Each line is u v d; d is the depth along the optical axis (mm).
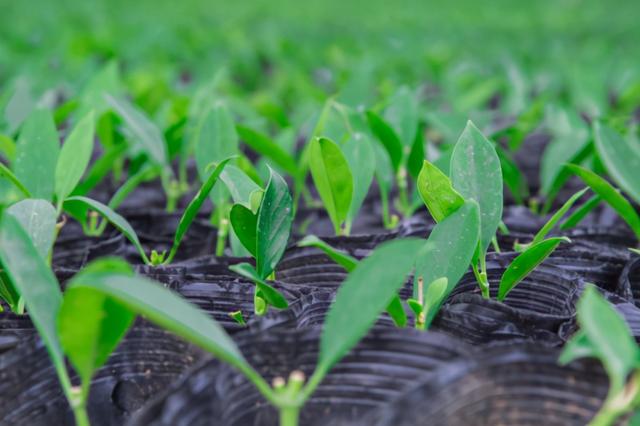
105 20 2342
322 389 499
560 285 591
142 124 767
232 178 612
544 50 2029
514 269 579
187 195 907
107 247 677
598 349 447
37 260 481
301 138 1120
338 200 647
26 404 514
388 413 446
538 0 3479
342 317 463
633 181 608
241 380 491
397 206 850
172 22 2271
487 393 470
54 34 2033
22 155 665
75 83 1396
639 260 625
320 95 1258
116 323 462
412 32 2389
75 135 653
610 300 569
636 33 2324
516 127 1002
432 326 565
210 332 448
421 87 1458
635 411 473
